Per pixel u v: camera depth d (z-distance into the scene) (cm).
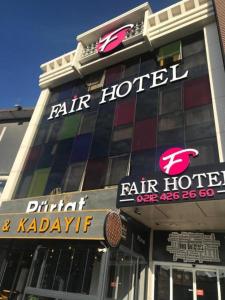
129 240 1143
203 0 1747
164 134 1448
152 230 1323
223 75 1431
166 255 1235
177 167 1162
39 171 1819
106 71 2050
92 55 2116
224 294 1061
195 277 1142
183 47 1745
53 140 1933
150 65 1823
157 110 1570
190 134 1358
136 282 1163
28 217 1343
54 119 2069
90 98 1973
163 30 1819
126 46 1988
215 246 1159
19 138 2444
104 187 1437
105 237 989
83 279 1085
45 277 1202
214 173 946
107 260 1002
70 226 1162
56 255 1234
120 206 1103
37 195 1680
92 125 1798
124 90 1819
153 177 1077
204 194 931
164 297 1154
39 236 1230
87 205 1362
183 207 1014
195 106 1439
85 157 1656
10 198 1788
